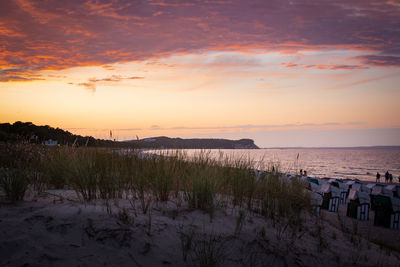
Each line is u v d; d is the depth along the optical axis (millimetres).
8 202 3146
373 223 8312
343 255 3811
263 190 5184
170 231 3111
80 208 3133
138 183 4207
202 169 4758
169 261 2613
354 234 5383
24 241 2297
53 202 3322
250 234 3496
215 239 3176
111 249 2512
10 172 3629
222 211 4121
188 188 4438
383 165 108000
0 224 2480
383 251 4594
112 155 5035
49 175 4625
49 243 2361
